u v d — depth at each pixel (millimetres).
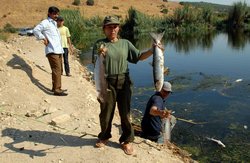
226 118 10719
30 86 8820
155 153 6492
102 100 5586
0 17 56188
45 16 59312
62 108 8133
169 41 34344
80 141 6395
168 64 20594
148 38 38125
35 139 6395
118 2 74562
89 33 39750
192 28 47656
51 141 6359
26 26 52094
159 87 5625
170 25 47594
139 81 15961
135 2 77375
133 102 12352
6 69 9055
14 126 6766
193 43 32219
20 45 16875
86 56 21766
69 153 5996
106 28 5422
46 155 5926
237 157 8133
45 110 7672
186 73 17703
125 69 5582
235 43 31453
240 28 47438
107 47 5445
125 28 44688
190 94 13547
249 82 15391
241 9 47781
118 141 6523
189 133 9484
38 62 12484
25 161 5746
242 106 11922
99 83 5457
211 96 13242
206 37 38062
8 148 6070
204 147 8641
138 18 44562
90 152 6020
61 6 65500
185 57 23359
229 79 16109
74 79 11141
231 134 9484
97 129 7109
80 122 7379
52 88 9016
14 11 58906
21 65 9727
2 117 7098
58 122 7160
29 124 6930
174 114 11148
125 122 5887
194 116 10922
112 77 5523
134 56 5613
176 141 8961
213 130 9742
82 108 8359
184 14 48188
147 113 7473
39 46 16812
